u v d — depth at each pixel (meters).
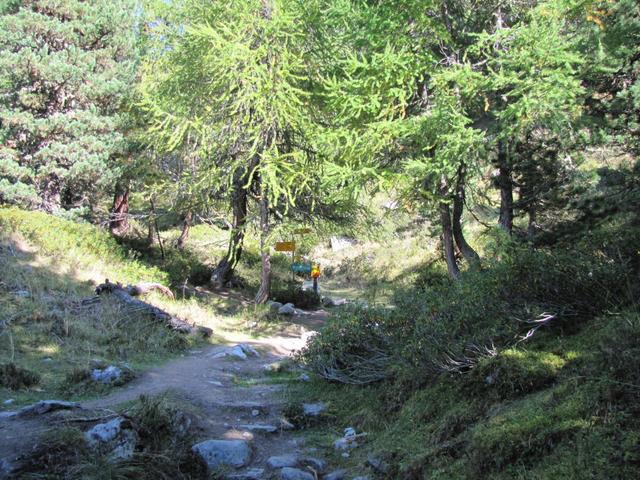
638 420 3.31
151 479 4.77
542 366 4.71
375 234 20.20
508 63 8.55
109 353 9.39
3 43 17.77
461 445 4.37
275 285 22.83
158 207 26.03
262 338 13.67
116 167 18.89
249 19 13.91
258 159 16.62
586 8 7.42
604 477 3.03
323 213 18.03
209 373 9.01
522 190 10.75
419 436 5.18
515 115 8.34
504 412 4.43
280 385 8.36
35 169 18.69
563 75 7.88
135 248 21.73
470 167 9.58
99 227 19.34
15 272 12.39
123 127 19.09
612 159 10.42
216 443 5.45
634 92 7.44
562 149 9.52
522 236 9.88
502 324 5.52
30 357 8.48
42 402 5.92
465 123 8.80
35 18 17.73
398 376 6.64
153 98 16.20
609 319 4.74
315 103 15.56
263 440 6.02
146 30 20.30
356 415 6.56
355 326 7.92
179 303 14.95
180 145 17.70
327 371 8.04
